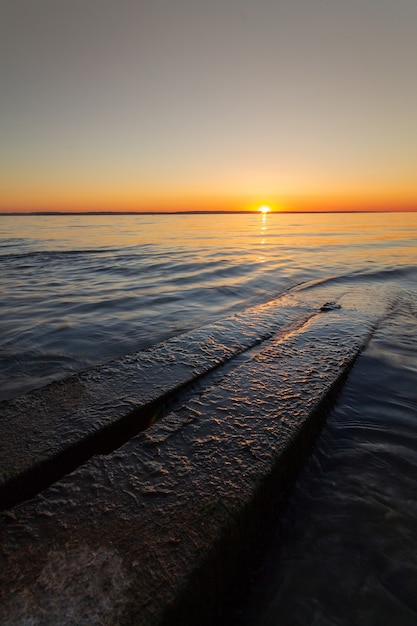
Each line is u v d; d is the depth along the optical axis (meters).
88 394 2.54
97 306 6.48
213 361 3.21
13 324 5.30
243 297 7.36
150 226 46.56
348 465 2.13
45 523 1.44
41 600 1.13
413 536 1.62
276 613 1.34
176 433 2.07
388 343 4.00
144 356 3.29
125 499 1.57
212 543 1.36
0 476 1.70
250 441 1.98
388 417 2.62
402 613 1.31
